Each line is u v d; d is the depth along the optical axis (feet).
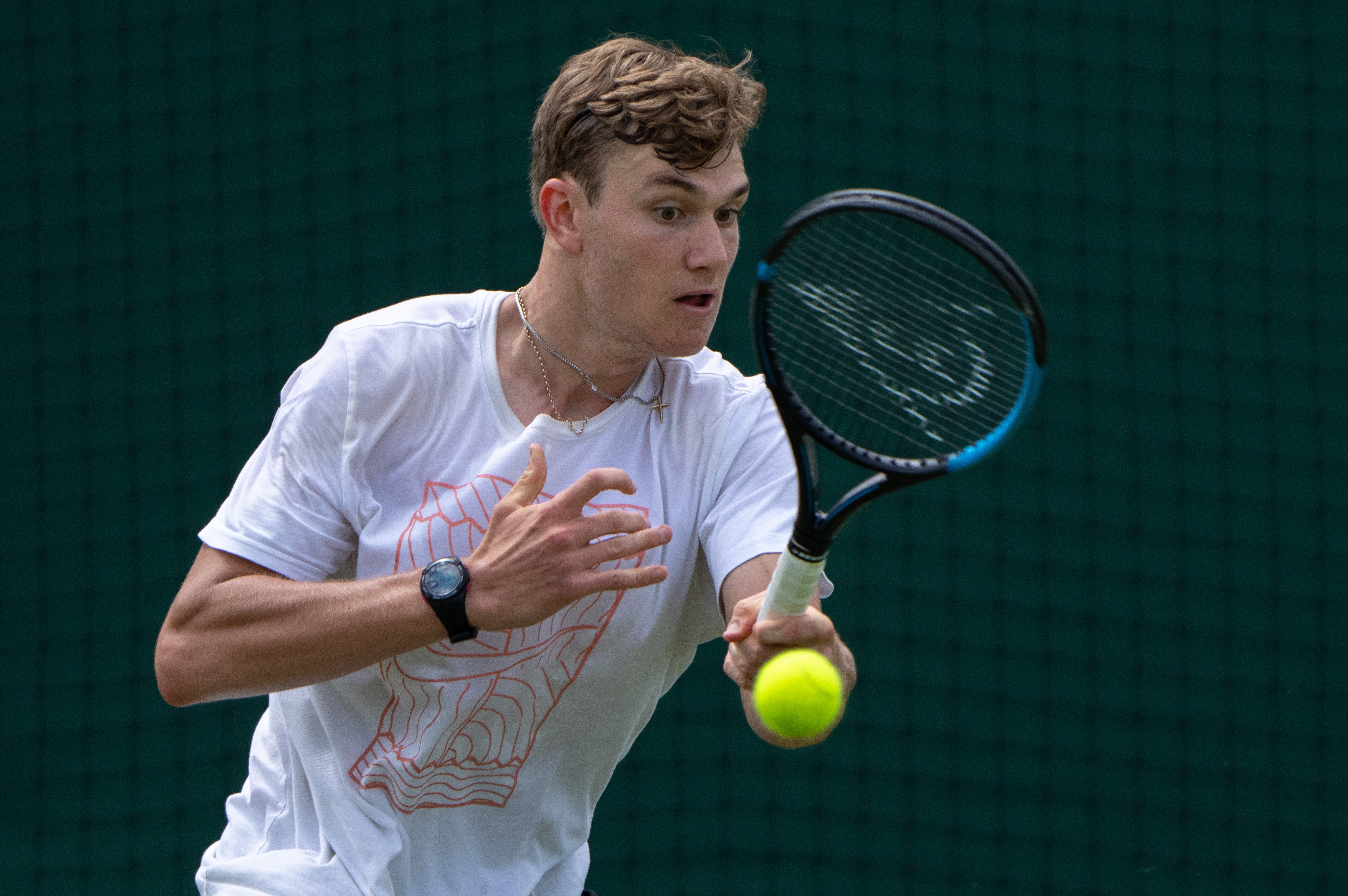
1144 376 72.13
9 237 75.61
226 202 75.15
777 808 63.62
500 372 24.85
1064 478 69.92
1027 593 68.28
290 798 26.53
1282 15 75.51
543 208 23.97
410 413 24.57
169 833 66.08
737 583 24.03
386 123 74.59
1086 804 65.16
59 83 77.36
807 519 21.61
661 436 25.11
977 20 74.59
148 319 74.43
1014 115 73.97
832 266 25.18
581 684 25.14
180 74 76.69
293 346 73.61
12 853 65.57
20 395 74.08
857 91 73.10
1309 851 65.05
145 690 69.26
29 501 72.74
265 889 25.40
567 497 22.59
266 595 23.48
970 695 66.49
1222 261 73.51
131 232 75.36
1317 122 74.84
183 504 72.54
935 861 63.77
